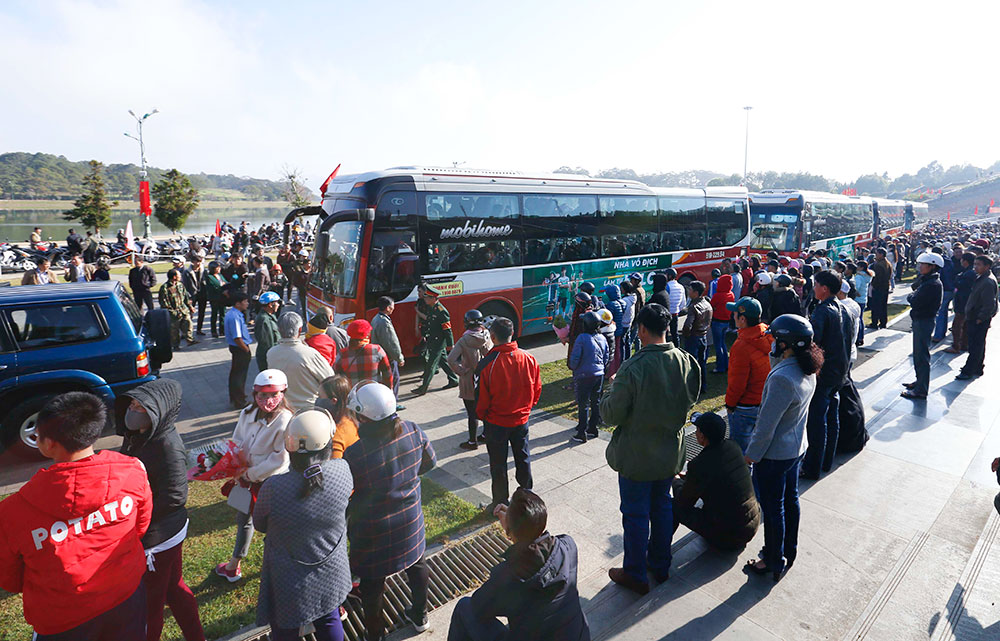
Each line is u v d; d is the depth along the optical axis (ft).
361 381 20.07
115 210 486.79
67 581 7.77
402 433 11.11
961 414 25.35
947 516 17.04
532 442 23.11
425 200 32.89
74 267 42.60
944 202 501.15
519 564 7.94
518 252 37.52
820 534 16.01
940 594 13.52
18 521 7.51
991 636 12.16
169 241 109.91
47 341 20.94
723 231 54.39
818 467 19.10
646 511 13.26
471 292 35.32
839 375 18.16
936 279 26.32
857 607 13.04
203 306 43.32
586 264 41.91
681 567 14.60
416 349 33.14
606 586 13.80
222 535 16.37
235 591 13.82
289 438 9.51
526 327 38.75
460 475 20.18
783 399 12.89
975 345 30.48
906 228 143.13
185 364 35.22
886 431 23.47
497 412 16.47
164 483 10.21
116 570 8.25
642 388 12.42
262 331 24.80
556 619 7.93
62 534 7.71
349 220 31.14
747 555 15.14
